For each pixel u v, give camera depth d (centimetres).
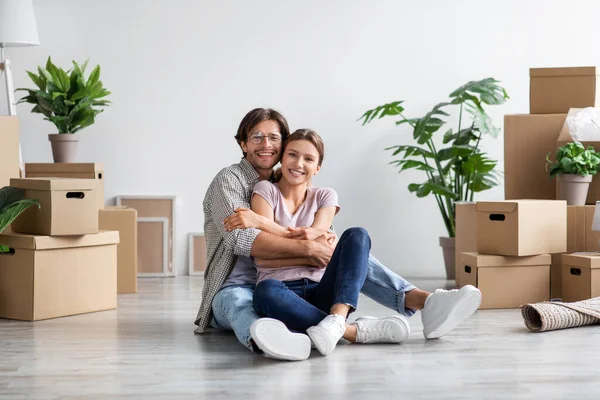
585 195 468
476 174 582
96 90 544
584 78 494
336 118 618
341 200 620
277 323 292
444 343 333
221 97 611
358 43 618
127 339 345
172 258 602
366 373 281
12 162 457
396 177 622
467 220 508
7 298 396
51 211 391
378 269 344
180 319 398
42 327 374
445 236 621
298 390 259
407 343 333
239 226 329
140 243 599
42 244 389
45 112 542
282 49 614
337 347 324
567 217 459
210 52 610
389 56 620
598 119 483
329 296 320
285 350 293
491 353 314
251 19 611
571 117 484
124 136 605
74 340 343
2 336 352
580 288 423
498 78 625
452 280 575
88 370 287
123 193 607
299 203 344
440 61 622
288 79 615
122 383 269
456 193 576
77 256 409
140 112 606
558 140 483
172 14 606
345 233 315
